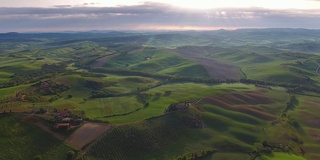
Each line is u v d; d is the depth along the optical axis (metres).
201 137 140.50
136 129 132.75
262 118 168.75
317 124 172.12
